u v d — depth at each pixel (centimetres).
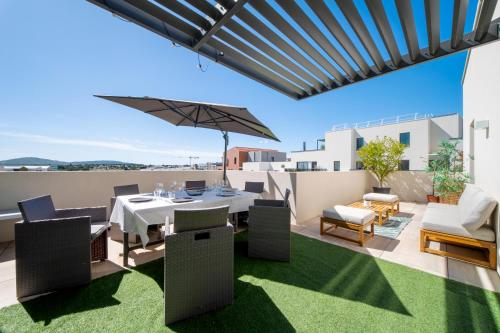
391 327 152
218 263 170
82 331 145
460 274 228
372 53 204
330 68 235
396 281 213
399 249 297
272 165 2581
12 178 313
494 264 240
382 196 534
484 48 346
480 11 164
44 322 153
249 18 163
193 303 161
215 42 191
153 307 170
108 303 174
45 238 185
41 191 334
